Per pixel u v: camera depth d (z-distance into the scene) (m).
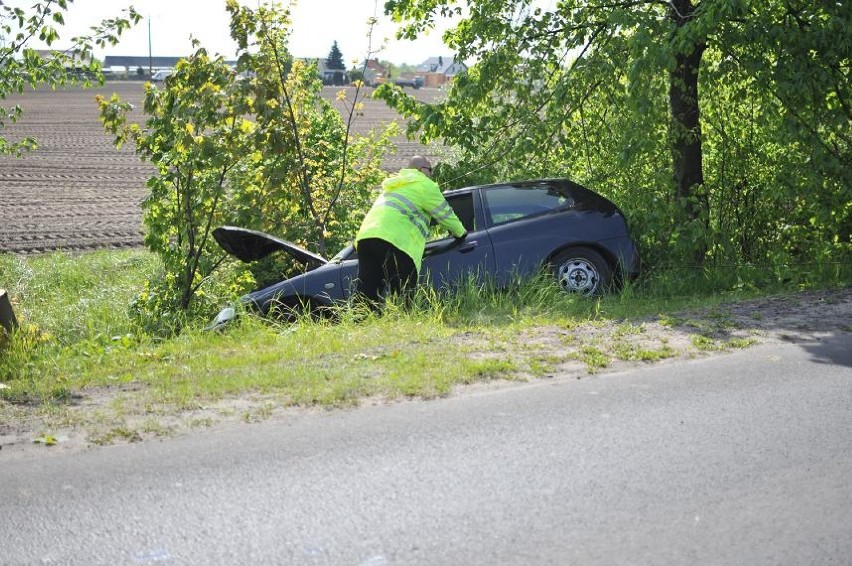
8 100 65.81
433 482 4.91
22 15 12.92
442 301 10.09
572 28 13.48
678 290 11.51
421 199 10.23
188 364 7.87
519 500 4.68
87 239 18.92
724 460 5.20
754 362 7.29
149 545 4.23
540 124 13.25
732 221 13.09
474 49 13.77
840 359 7.32
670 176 12.59
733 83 12.64
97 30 13.36
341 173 14.12
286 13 12.66
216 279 12.59
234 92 12.09
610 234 10.91
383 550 4.16
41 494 4.81
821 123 11.65
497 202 10.94
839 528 4.34
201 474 5.05
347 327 9.34
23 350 8.52
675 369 7.14
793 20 11.81
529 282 10.40
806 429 5.69
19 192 25.31
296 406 6.29
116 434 5.74
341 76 109.94
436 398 6.44
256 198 12.91
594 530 4.34
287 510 4.58
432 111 13.72
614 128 13.20
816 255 12.34
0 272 14.82
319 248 13.37
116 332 11.35
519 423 5.85
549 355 7.61
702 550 4.14
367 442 5.53
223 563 4.05
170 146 11.99
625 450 5.36
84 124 45.75
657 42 11.48
